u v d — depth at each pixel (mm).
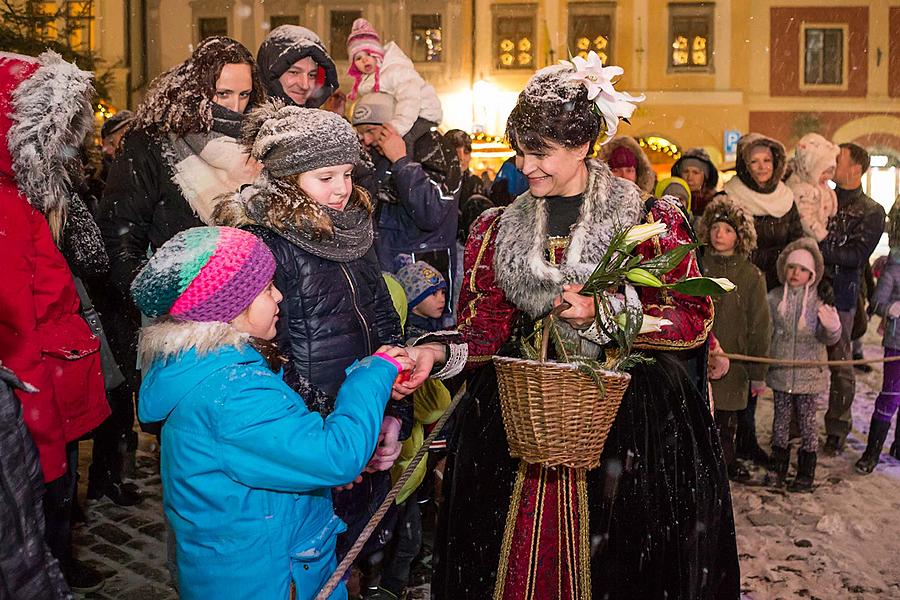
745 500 5043
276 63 3723
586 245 2467
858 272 5895
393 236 4406
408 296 3791
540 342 2494
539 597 2574
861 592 3900
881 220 5812
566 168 2484
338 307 2654
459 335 2633
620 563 2527
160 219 3334
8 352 2713
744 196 5871
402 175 4188
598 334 2398
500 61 32812
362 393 2227
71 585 3842
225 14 32062
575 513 2543
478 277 2678
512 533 2582
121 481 4832
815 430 5188
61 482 2939
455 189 4539
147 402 2164
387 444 2842
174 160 3266
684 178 7285
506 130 2537
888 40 32438
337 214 2648
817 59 32625
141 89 31672
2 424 2031
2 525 1997
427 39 32875
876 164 32500
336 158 2604
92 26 31125
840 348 5926
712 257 5219
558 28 32656
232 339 2123
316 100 3971
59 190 2910
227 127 3230
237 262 2113
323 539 2289
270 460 2090
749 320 5156
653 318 2398
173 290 2078
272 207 2562
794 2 32406
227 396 2080
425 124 4512
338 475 2117
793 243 5285
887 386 5445
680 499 2527
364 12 32688
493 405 2648
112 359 3566
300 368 2602
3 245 2709
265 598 2158
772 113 32906
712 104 32906
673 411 2553
